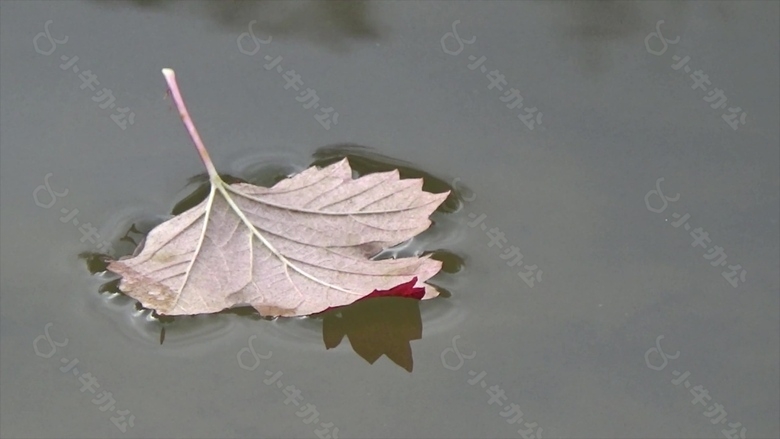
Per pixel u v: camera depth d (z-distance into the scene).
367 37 0.95
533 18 0.96
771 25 0.95
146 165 0.92
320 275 0.89
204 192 0.91
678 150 0.93
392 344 0.89
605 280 0.90
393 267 0.89
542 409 0.88
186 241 0.89
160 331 0.89
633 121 0.93
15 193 0.91
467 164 0.92
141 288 0.89
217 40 0.95
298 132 0.93
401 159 0.92
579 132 0.93
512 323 0.90
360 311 0.90
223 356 0.89
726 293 0.90
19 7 0.95
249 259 0.89
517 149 0.93
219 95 0.93
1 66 0.94
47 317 0.89
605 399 0.88
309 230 0.89
